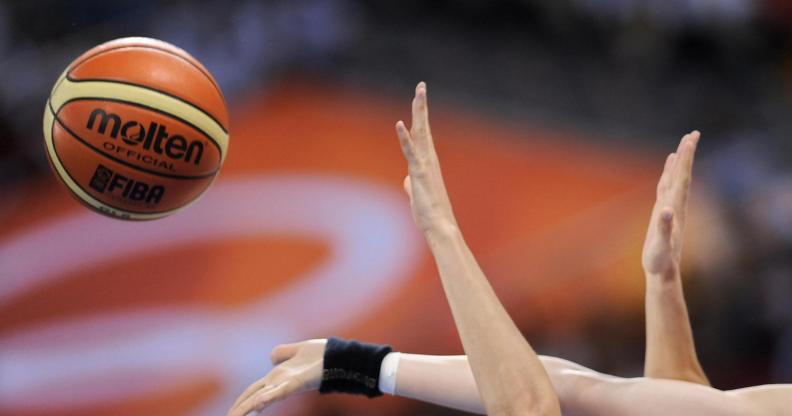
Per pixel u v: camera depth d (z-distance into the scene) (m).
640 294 19.69
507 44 25.31
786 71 26.27
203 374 18.50
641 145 23.44
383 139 22.23
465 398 6.93
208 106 7.07
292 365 7.29
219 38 23.22
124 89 6.80
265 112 22.59
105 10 23.41
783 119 24.78
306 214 20.55
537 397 5.82
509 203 21.23
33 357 18.66
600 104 24.36
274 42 23.28
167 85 6.91
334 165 21.55
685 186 7.27
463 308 6.01
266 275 19.58
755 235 21.16
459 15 25.44
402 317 18.94
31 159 21.58
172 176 6.93
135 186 6.87
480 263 20.12
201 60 22.88
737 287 20.31
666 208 6.87
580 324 19.48
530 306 19.69
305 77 23.27
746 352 19.72
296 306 19.08
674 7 25.94
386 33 24.55
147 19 23.44
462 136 22.80
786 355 19.52
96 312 19.20
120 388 18.38
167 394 18.30
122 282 19.58
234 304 19.19
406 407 17.55
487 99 23.81
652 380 6.95
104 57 6.94
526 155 22.58
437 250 6.16
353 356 7.21
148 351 18.69
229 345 18.75
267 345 18.67
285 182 21.16
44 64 22.62
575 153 22.86
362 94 23.19
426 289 19.34
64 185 7.06
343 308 19.14
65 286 19.58
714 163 23.14
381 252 19.91
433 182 6.30
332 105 22.88
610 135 23.55
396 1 25.02
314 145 21.91
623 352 19.16
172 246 20.09
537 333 19.42
